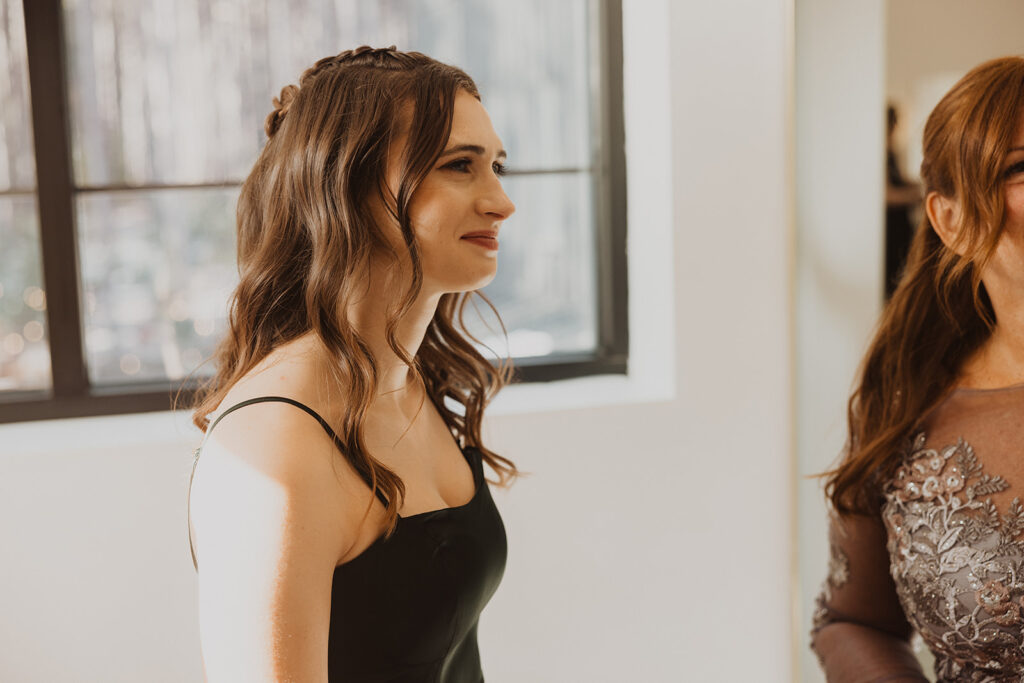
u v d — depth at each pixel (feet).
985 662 3.54
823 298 6.11
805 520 6.44
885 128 5.50
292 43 6.30
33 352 6.11
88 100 6.03
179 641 5.52
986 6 4.78
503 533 3.54
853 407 4.97
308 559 2.61
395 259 3.11
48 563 5.33
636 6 6.56
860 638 4.19
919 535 3.76
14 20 5.83
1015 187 3.51
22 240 6.03
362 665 2.92
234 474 2.68
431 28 6.56
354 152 2.99
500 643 6.17
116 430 5.77
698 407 6.40
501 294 6.93
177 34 6.13
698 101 6.21
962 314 3.94
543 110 6.84
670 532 6.42
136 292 6.27
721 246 6.34
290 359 3.00
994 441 3.66
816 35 5.94
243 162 6.31
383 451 3.16
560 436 6.17
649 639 6.43
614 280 6.94
